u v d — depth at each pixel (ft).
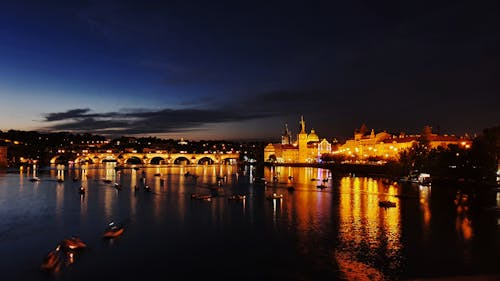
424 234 341.41
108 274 253.85
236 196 571.28
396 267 261.44
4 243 321.73
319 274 251.19
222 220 408.87
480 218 409.08
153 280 244.63
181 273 255.29
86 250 302.45
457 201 526.57
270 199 568.00
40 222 401.29
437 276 245.45
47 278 248.11
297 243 316.60
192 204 525.34
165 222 399.65
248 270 259.39
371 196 591.37
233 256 286.66
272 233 349.41
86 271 258.98
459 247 302.66
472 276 239.50
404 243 314.14
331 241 321.11
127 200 569.23
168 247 309.22
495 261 270.87
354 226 374.22
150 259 281.54
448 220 398.62
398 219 405.18
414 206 487.61
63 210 475.31
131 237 339.36
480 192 613.52
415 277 244.22
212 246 311.27
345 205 502.79
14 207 499.92
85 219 416.67
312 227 371.97
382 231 353.31
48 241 327.67
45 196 613.93
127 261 277.64
